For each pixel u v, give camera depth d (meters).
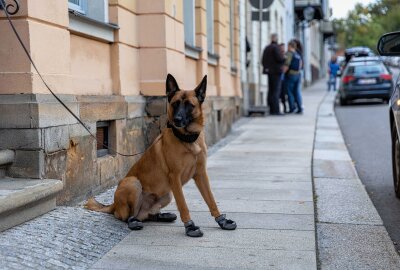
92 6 7.25
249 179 7.85
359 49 45.56
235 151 10.62
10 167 5.40
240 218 5.75
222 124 12.66
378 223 5.62
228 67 14.11
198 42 11.14
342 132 14.02
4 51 5.38
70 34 6.38
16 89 5.38
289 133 13.24
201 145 5.15
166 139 5.11
